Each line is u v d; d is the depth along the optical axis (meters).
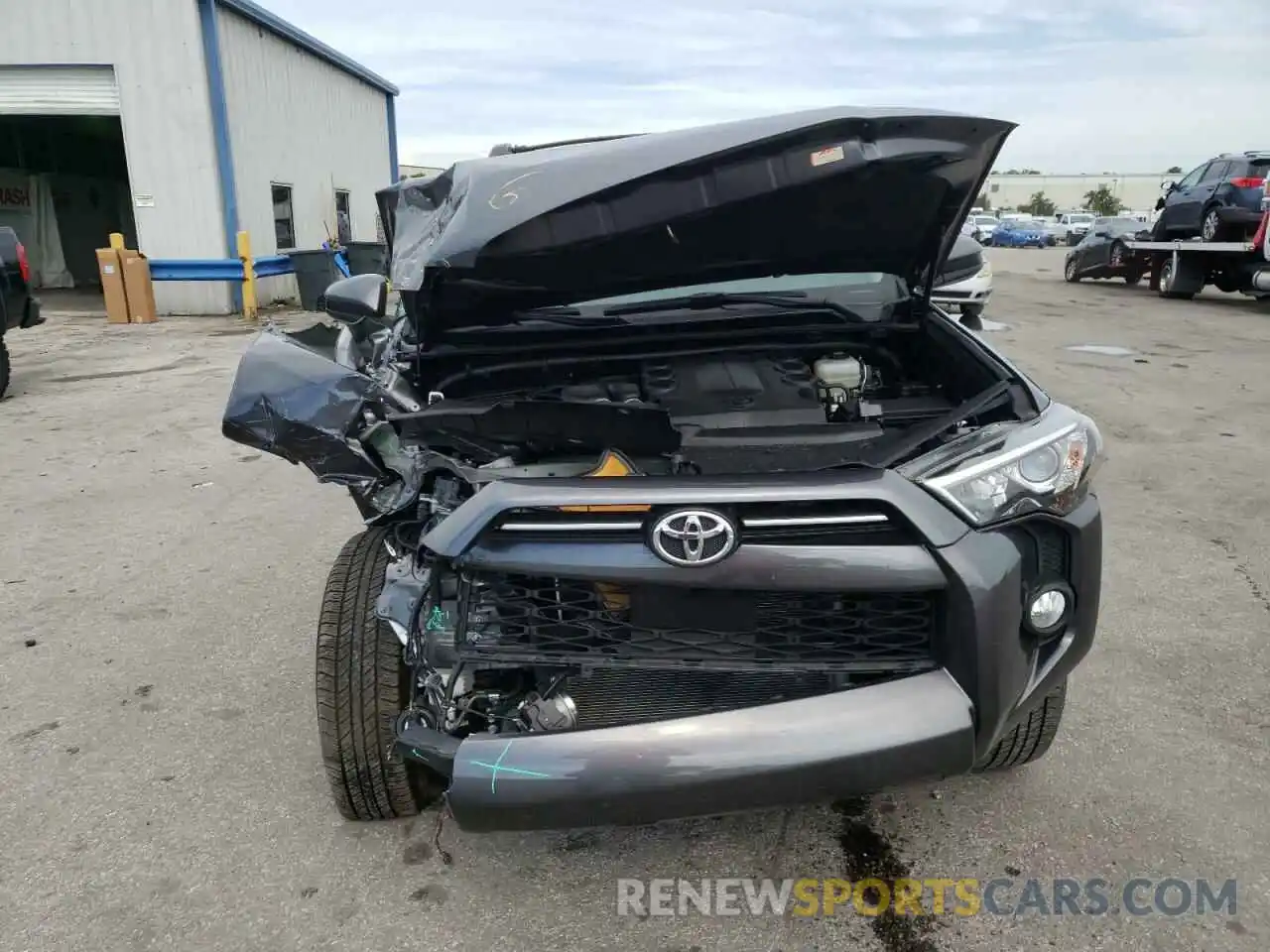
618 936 2.31
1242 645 3.71
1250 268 14.60
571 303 3.03
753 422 2.93
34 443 7.09
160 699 3.46
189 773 3.01
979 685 2.14
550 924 2.36
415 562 2.45
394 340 3.47
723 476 2.19
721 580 2.11
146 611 4.21
